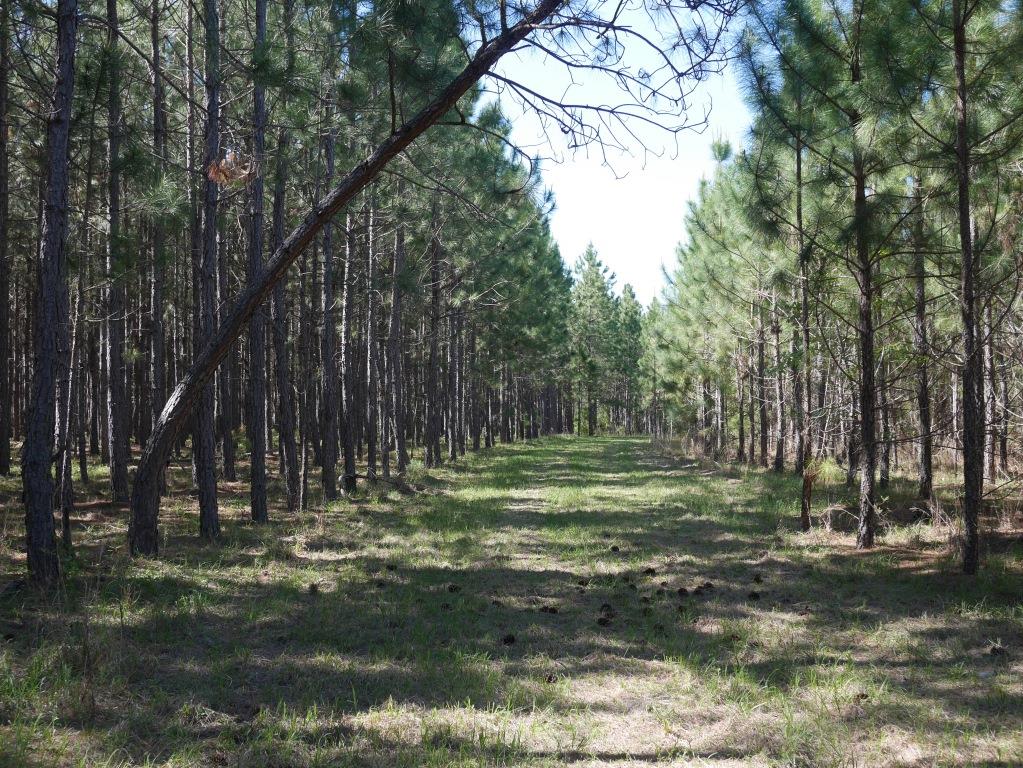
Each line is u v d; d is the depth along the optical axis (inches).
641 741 162.2
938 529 382.0
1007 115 323.9
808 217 454.6
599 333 2439.7
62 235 261.9
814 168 415.2
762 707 180.1
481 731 162.7
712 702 183.5
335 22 258.8
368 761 148.7
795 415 739.4
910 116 322.7
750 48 355.9
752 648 224.8
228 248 639.8
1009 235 366.9
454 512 518.3
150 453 328.8
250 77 313.7
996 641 225.0
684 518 492.7
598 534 432.8
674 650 223.1
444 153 590.6
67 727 156.1
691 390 1138.0
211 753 149.6
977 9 306.8
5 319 634.8
